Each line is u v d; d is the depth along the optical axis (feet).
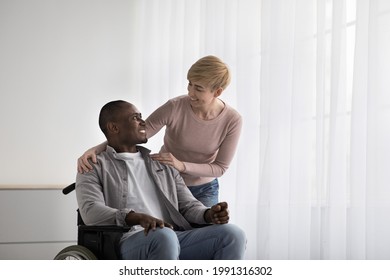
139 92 18.30
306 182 10.82
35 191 15.17
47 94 17.54
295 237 10.87
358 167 9.50
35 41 17.53
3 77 17.20
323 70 10.45
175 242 7.42
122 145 8.79
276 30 11.68
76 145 17.67
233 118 10.68
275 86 11.60
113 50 18.17
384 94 9.15
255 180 12.61
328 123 10.37
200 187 10.89
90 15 18.04
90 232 7.93
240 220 12.67
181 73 16.26
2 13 17.29
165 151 11.02
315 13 11.10
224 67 9.91
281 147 11.50
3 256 14.85
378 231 9.09
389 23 9.16
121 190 8.34
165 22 17.06
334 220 9.95
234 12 13.74
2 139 17.12
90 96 17.90
